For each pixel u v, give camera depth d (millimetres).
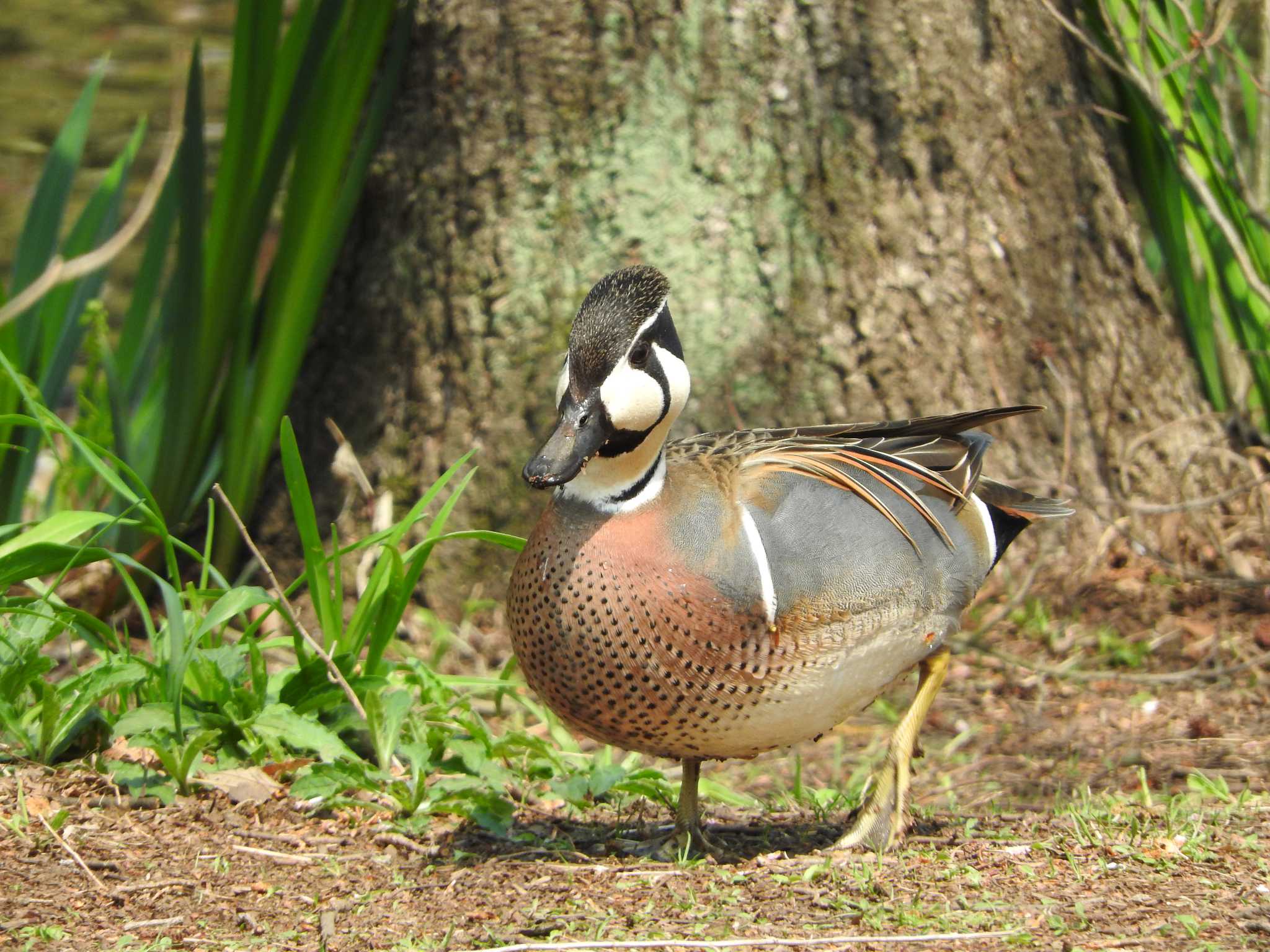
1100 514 10391
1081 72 11508
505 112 10453
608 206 10406
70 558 6883
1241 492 10266
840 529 6207
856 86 10453
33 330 9898
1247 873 5816
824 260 10523
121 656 7113
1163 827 6480
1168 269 11758
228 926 5523
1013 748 9055
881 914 5535
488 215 10539
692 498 6012
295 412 11258
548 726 8703
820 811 7230
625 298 5871
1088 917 5434
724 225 10438
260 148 10000
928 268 10656
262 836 6332
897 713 9836
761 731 6148
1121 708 9484
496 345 10578
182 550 10672
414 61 10656
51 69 19719
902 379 10609
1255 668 9773
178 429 10133
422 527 10602
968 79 10641
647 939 5348
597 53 10336
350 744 7332
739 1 10289
